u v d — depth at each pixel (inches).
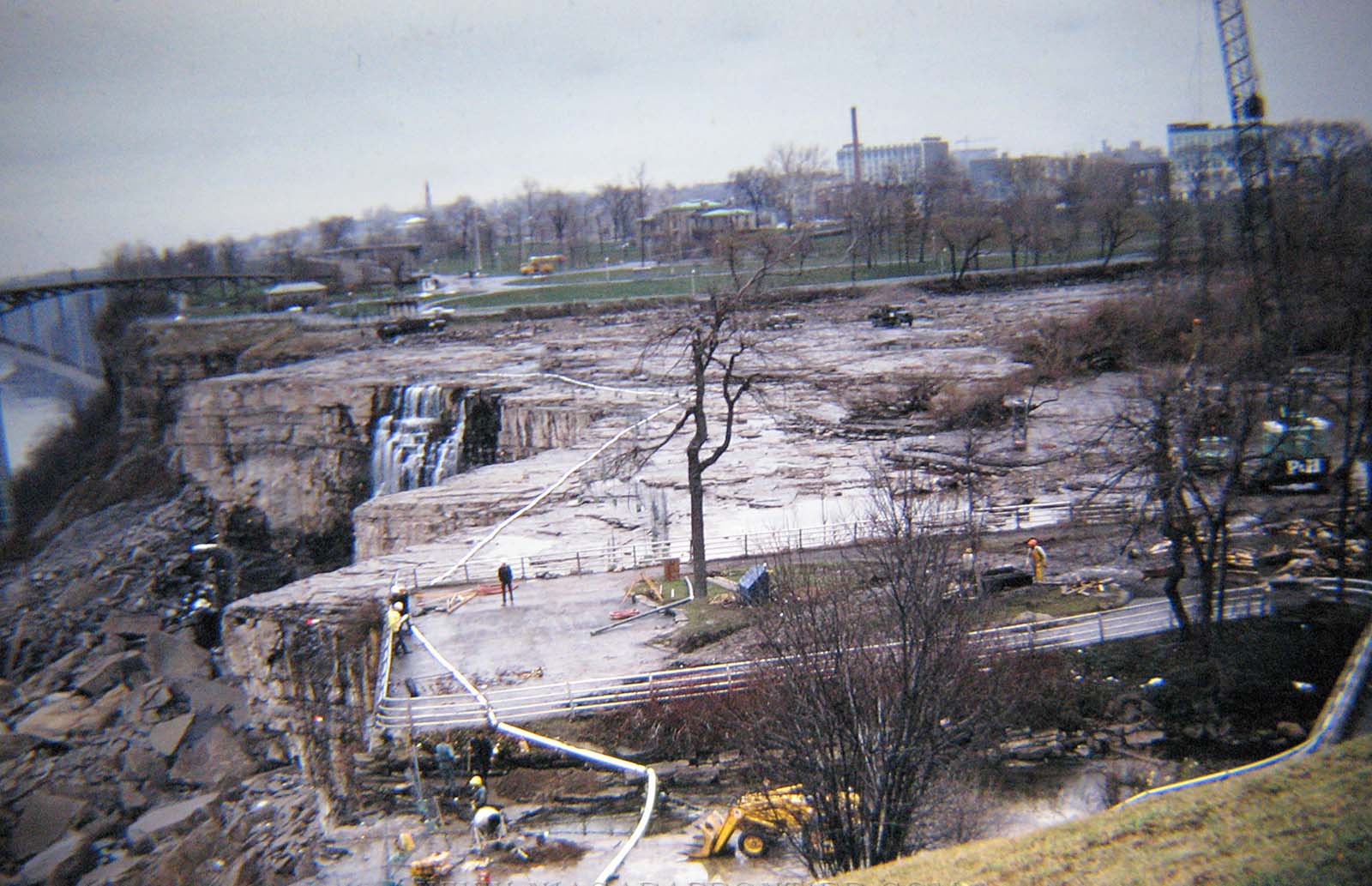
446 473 3801.7
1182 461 1595.7
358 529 2549.2
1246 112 3831.2
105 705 2014.0
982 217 6441.9
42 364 4953.3
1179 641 1555.1
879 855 1026.1
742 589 1700.3
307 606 1812.3
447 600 1829.5
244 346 5305.1
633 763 1346.0
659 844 1181.1
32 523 4421.8
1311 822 864.3
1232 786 1000.2
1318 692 1424.7
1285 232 3558.1
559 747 1366.9
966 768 1147.3
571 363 4313.5
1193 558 1839.3
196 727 1856.5
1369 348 2176.4
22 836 1576.0
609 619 1706.4
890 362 3774.6
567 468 2726.4
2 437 4677.7
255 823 1514.5
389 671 1560.0
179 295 5851.4
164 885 1401.3
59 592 3708.2
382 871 1227.2
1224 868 797.2
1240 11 3791.8
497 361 4613.7
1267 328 2746.1
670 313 5344.5
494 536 2188.7
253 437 4414.4
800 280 5940.0
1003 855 911.0
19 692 2202.3
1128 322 3371.1
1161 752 1350.9
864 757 1052.5
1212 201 5644.7
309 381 4306.1
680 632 1619.1
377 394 4079.7
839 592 1386.6
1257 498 2148.1
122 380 5137.8
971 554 1763.0
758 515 2183.8
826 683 1109.1
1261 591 1635.1
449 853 1212.5
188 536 4330.7
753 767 1213.1
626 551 2023.9
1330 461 2154.3
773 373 3622.0
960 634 1165.7
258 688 1803.6
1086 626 1562.5
